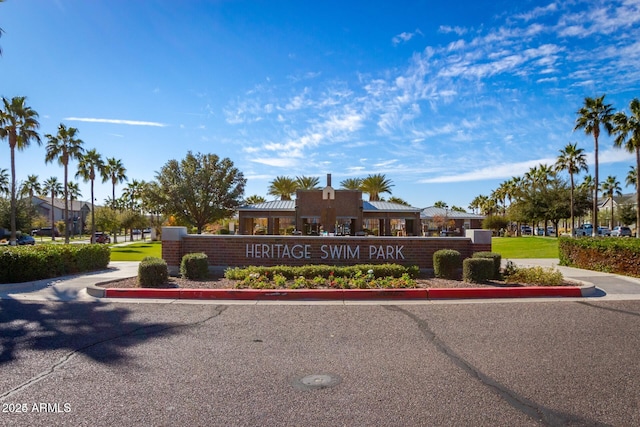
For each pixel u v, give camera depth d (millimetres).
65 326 6508
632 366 4789
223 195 50812
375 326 6547
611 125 38375
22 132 36281
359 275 10172
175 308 7848
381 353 5266
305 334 6094
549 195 52375
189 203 49312
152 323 6695
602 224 88812
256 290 8812
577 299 8836
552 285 9852
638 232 36000
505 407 3787
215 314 7344
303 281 9422
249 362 4930
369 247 12852
